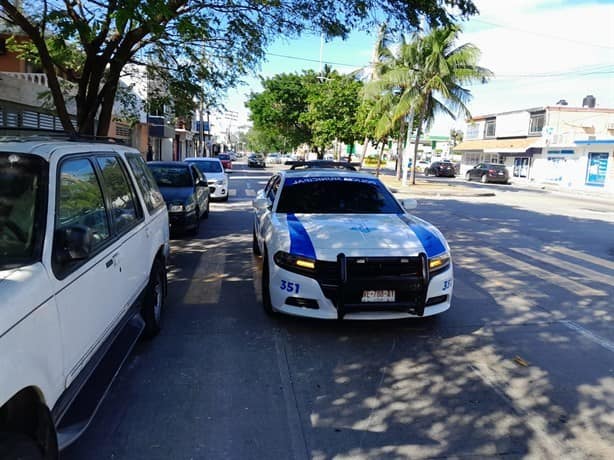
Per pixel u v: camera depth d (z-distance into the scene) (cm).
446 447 319
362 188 660
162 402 366
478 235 1175
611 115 3981
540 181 3938
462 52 2553
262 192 850
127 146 520
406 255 484
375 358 452
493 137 4794
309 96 3625
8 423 220
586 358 463
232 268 781
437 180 3859
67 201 299
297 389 391
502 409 368
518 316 578
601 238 1176
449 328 533
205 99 1037
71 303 270
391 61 2855
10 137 334
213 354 452
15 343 207
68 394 271
